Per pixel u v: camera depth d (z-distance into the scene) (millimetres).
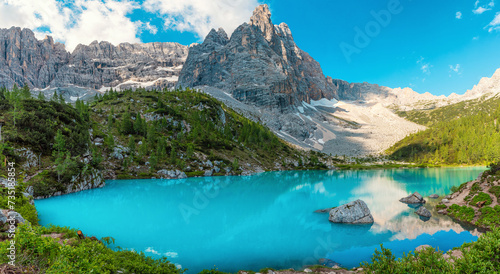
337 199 68250
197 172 124125
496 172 48094
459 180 103438
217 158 146750
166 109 186625
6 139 66312
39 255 12328
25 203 35000
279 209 56812
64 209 52281
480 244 17219
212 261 29062
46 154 73688
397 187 87625
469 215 42719
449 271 14438
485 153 185750
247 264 28359
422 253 15938
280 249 32938
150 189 81812
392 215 48969
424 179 109250
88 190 75250
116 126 149500
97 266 12484
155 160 113938
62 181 67375
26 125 76000
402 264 15000
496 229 18078
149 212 52719
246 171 142875
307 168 183875
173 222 45594
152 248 32938
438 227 40281
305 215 51062
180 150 141625
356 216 45125
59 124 88125
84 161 81188
